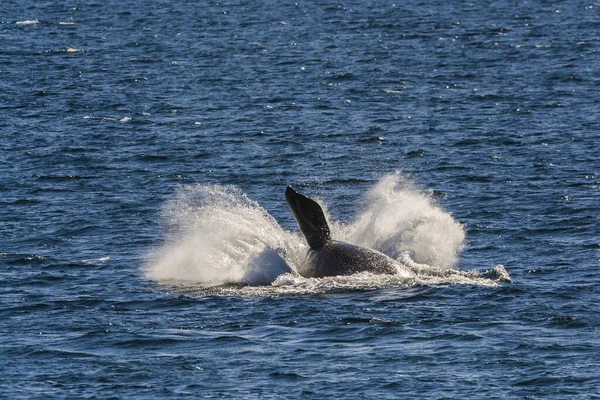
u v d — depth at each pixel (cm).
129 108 19212
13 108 19125
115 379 6775
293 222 11581
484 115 18375
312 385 6644
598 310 8094
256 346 7400
